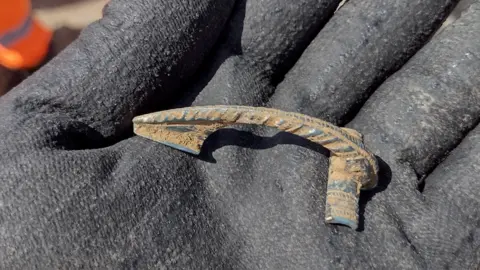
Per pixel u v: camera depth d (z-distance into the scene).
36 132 0.16
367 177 0.16
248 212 0.17
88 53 0.17
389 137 0.17
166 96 0.18
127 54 0.17
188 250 0.16
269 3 0.18
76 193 0.15
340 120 0.18
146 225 0.16
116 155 0.16
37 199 0.15
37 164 0.15
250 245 0.16
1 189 0.15
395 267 0.16
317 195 0.17
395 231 0.16
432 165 0.17
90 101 0.17
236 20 0.18
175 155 0.17
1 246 0.15
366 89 0.18
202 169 0.17
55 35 0.28
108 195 0.16
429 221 0.16
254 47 0.18
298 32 0.18
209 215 0.17
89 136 0.17
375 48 0.18
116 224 0.15
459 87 0.17
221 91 0.18
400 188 0.17
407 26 0.18
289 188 0.17
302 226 0.16
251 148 0.17
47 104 0.16
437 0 0.18
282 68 0.19
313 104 0.18
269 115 0.16
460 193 0.16
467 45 0.17
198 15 0.17
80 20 0.28
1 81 0.26
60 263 0.15
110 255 0.15
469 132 0.17
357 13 0.18
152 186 0.16
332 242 0.16
